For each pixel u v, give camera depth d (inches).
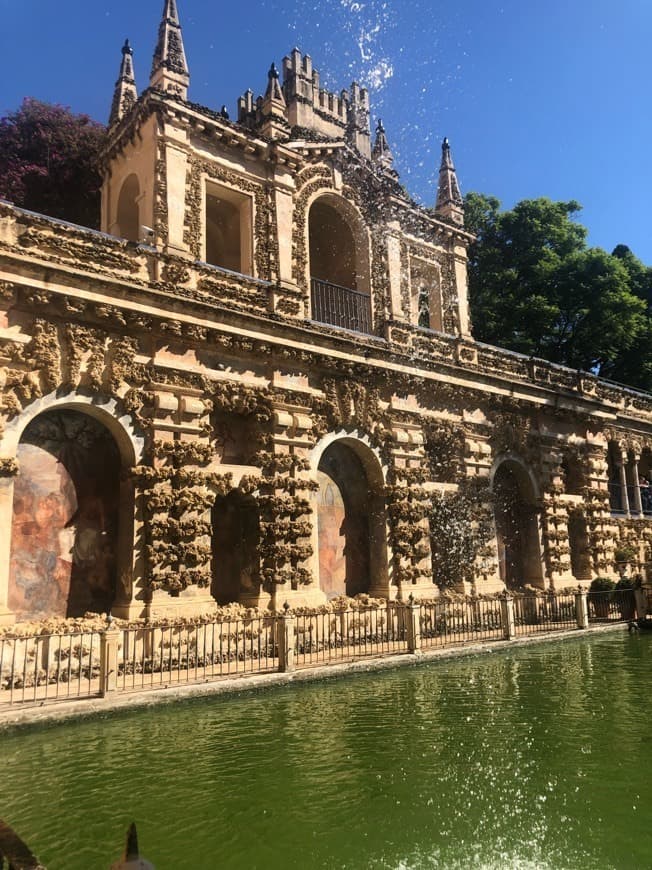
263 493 940.0
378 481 1092.5
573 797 429.4
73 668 722.2
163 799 425.1
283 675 711.7
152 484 822.5
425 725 577.9
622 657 885.8
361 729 565.3
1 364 740.0
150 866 191.9
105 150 1083.9
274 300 1003.9
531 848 364.8
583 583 1402.6
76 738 537.3
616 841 373.1
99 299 808.3
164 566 815.7
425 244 1286.9
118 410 823.1
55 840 372.5
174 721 585.0
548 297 1988.2
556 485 1390.3
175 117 957.8
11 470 722.8
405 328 1181.7
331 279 1259.8
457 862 350.3
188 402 872.3
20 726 543.5
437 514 1179.3
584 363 2172.7
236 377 944.3
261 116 1115.9
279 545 927.0
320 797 429.4
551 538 1357.0
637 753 507.5
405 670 802.8
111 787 442.6
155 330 861.2
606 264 1979.6
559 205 2089.1
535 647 964.0
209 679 681.6
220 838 376.5
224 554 928.9
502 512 1320.1
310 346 1013.2
